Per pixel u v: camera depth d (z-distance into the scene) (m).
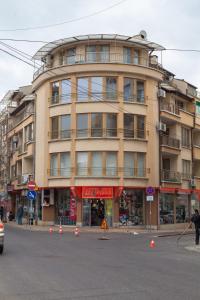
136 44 43.56
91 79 42.28
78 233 33.12
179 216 47.62
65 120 42.81
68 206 42.78
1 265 13.91
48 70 44.09
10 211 56.66
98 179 41.12
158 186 43.22
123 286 10.55
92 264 14.71
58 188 43.75
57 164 42.97
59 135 42.88
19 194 55.81
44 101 44.81
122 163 41.50
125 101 42.28
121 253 19.02
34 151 47.03
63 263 14.77
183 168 49.28
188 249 22.20
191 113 51.28
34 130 47.41
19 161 56.34
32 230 36.53
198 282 11.39
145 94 43.53
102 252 19.23
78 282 11.00
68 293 9.61
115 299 9.03
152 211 42.72
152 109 43.72
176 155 47.81
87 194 41.03
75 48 43.59
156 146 43.81
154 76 44.00
